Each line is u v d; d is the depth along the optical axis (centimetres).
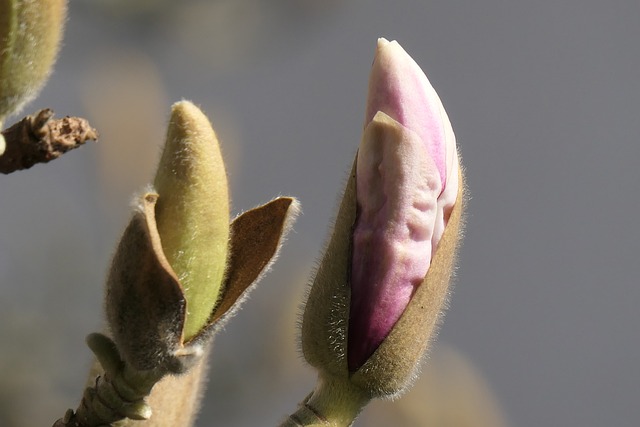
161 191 40
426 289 43
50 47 40
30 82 40
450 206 44
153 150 71
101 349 42
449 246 43
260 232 41
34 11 40
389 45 43
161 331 40
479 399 64
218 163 40
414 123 43
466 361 65
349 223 44
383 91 43
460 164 44
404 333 44
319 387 45
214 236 40
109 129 70
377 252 43
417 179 43
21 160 42
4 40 40
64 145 42
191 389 45
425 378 63
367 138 43
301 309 45
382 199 43
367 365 44
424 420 62
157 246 40
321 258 44
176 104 40
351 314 44
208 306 41
